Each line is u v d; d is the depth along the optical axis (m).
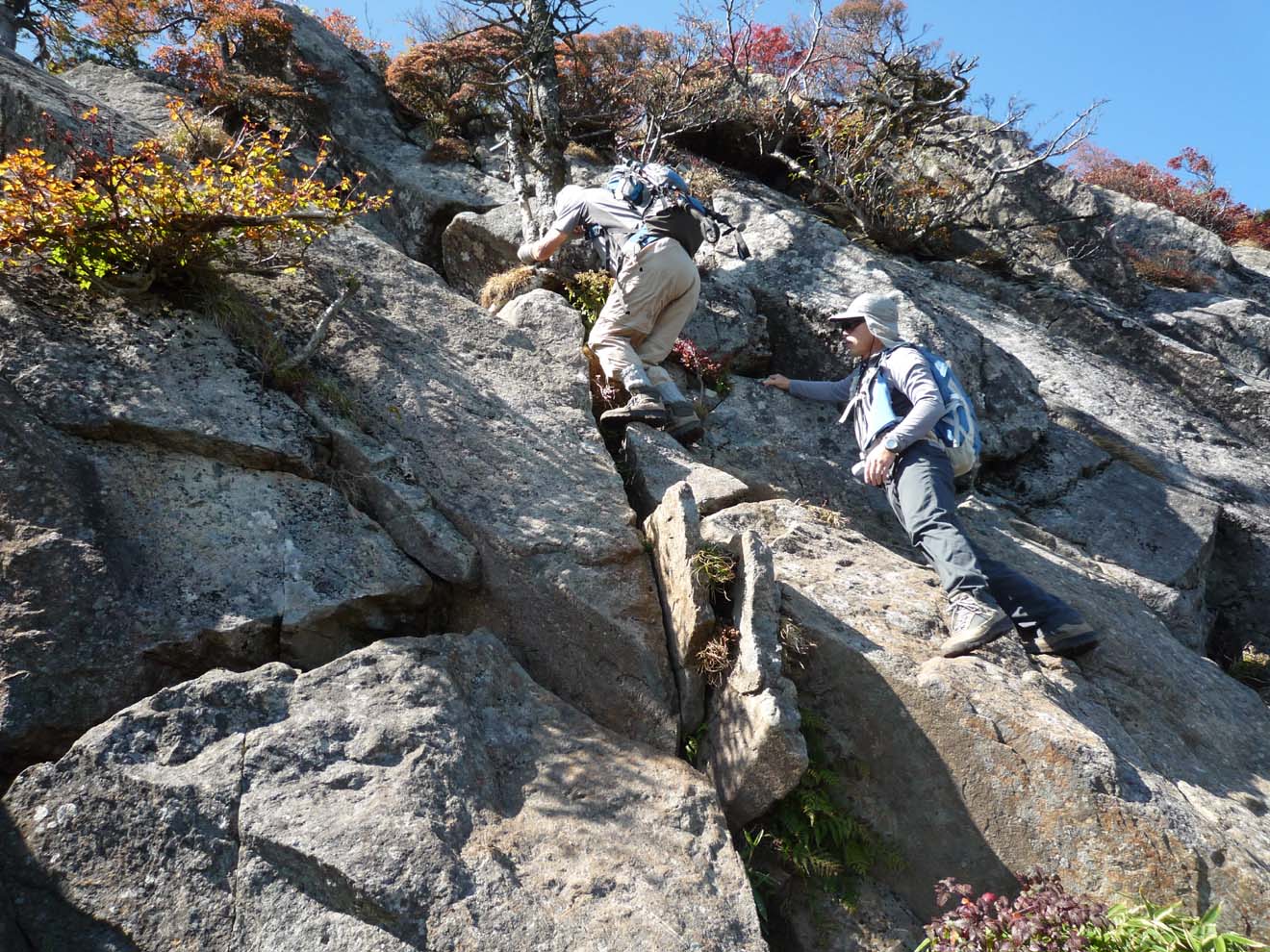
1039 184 11.62
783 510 4.78
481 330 4.84
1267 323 10.73
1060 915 2.87
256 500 3.60
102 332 3.78
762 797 3.35
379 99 9.28
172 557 3.34
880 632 3.88
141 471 3.50
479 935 2.60
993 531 5.64
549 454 4.30
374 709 3.10
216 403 3.76
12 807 2.70
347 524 3.67
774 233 7.40
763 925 3.29
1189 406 8.70
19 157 3.53
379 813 2.79
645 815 3.16
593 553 3.87
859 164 10.30
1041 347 8.61
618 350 4.89
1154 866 3.24
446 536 3.76
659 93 10.31
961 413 4.29
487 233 6.90
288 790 2.82
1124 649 4.68
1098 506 6.34
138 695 3.08
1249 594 6.47
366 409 4.16
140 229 3.80
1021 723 3.43
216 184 3.99
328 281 4.62
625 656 3.67
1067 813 3.34
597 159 9.09
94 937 2.57
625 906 2.81
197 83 8.33
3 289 3.71
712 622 3.58
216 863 2.67
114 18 9.33
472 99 9.49
